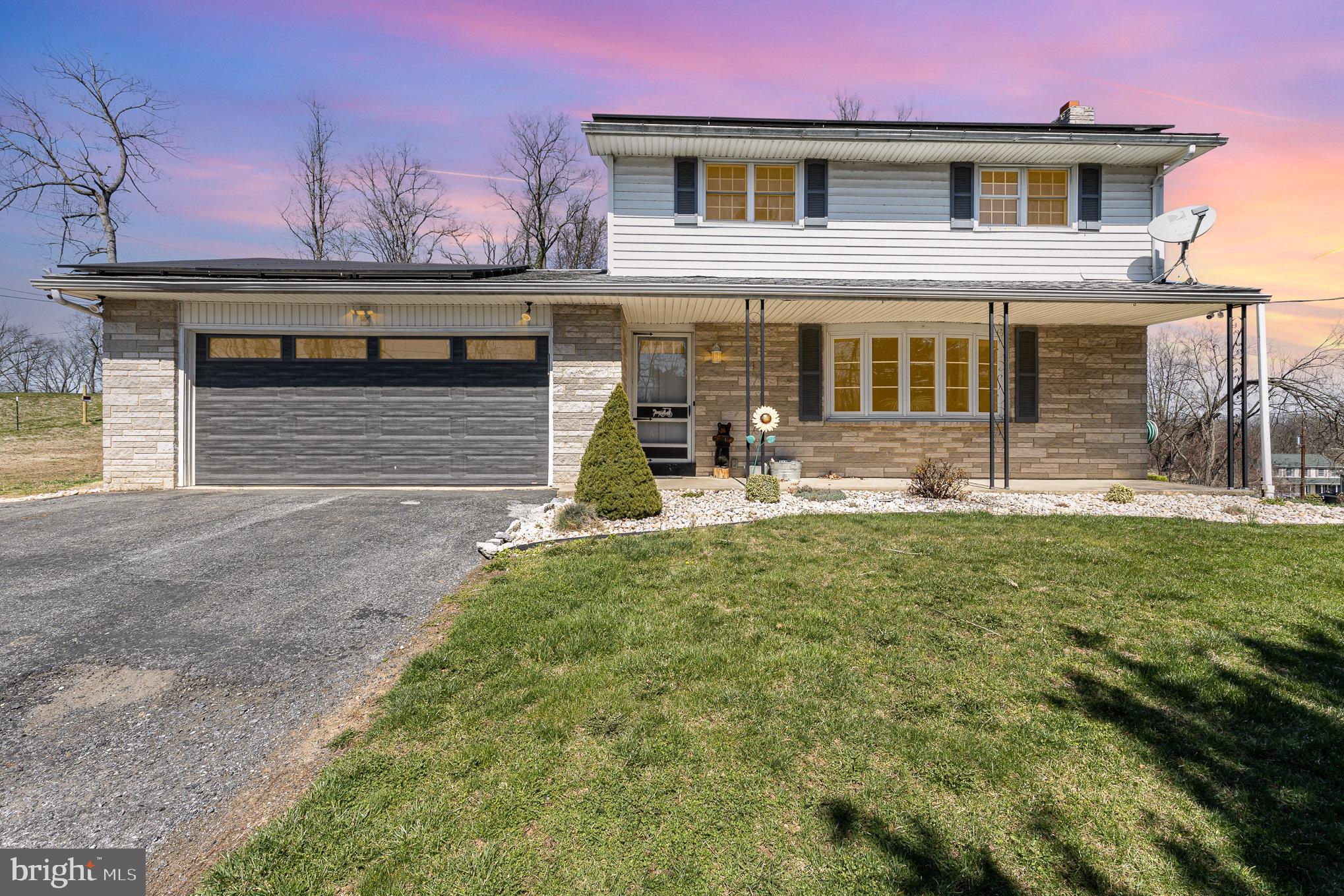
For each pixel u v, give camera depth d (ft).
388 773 7.98
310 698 10.25
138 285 27.76
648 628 12.49
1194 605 13.66
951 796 7.50
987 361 35.70
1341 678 10.31
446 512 24.44
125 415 30.35
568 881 6.27
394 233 89.20
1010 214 35.60
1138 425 35.65
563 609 13.65
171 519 22.99
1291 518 24.25
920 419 35.50
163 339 30.42
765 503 26.63
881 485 31.35
